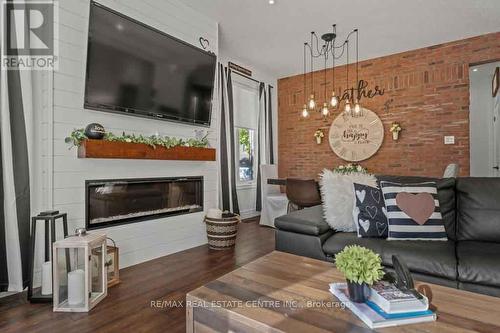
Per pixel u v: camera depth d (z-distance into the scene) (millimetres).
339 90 5430
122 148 2596
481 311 1170
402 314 1108
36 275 2223
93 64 2486
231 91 4973
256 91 5684
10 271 2104
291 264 1702
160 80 3039
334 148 5480
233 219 3441
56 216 2064
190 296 1312
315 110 5723
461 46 4309
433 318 1112
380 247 2031
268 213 4699
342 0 3256
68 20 2396
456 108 4359
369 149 5105
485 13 3537
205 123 3613
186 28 3367
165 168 3178
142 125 2980
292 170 6035
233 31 4023
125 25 2684
